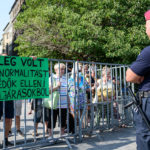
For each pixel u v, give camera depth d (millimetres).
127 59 13227
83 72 5195
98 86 5742
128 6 13461
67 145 4664
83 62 5145
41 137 5180
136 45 13062
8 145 4688
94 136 5477
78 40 13219
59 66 4750
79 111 5062
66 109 5020
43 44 15609
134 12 13367
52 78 4609
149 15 1851
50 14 14805
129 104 2008
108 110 5781
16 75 4094
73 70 5164
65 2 15742
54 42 15164
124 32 13047
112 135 5543
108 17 13383
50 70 4715
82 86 5242
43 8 15914
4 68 3961
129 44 12578
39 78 4402
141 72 1800
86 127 5285
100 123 5629
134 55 13016
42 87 4438
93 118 5426
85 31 13008
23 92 4160
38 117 5258
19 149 4305
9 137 5430
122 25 13766
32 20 15805
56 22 15656
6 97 3926
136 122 1899
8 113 4527
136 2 13188
